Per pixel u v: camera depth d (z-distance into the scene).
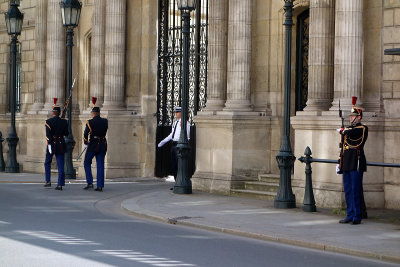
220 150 48.62
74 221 34.75
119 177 59.94
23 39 76.12
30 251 26.16
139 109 61.03
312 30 43.31
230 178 47.66
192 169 57.03
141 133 60.94
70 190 50.09
